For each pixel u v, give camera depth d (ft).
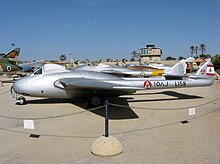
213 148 16.44
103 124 23.76
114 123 23.99
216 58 161.48
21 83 34.01
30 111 30.78
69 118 26.66
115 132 20.74
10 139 19.17
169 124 23.36
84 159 14.84
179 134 19.92
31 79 34.22
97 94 32.76
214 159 14.55
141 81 35.99
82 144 17.71
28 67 124.77
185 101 38.34
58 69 36.52
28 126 18.52
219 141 17.94
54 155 15.58
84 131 21.31
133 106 33.91
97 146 15.56
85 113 29.19
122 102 37.42
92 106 32.71
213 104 34.81
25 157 15.35
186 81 38.81
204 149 16.28
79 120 25.63
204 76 40.83
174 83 37.81
